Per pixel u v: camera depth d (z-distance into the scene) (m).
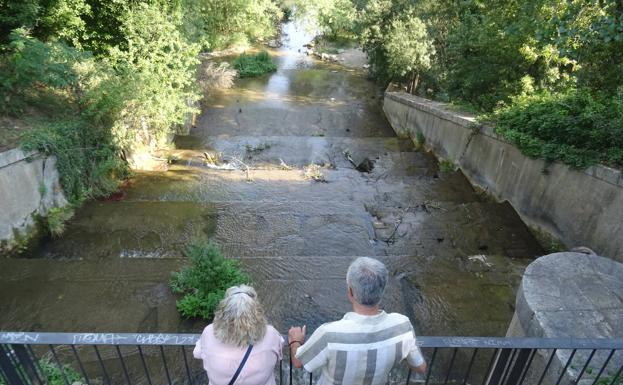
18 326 4.79
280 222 7.60
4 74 7.30
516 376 2.48
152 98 10.22
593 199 5.97
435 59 14.61
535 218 7.29
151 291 5.38
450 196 9.20
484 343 2.16
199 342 2.25
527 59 9.59
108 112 8.80
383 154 11.99
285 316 5.16
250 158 11.46
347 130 15.70
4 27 8.20
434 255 6.86
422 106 12.62
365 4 18.03
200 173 9.84
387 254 6.86
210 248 5.53
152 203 7.97
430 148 12.17
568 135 6.71
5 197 6.15
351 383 2.03
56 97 8.57
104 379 4.03
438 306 5.42
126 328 4.82
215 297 4.98
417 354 2.09
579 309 3.28
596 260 3.88
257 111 16.80
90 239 6.88
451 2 14.01
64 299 5.19
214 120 15.70
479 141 9.27
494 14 10.20
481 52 11.05
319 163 11.33
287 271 6.02
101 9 10.32
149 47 10.46
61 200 7.40
